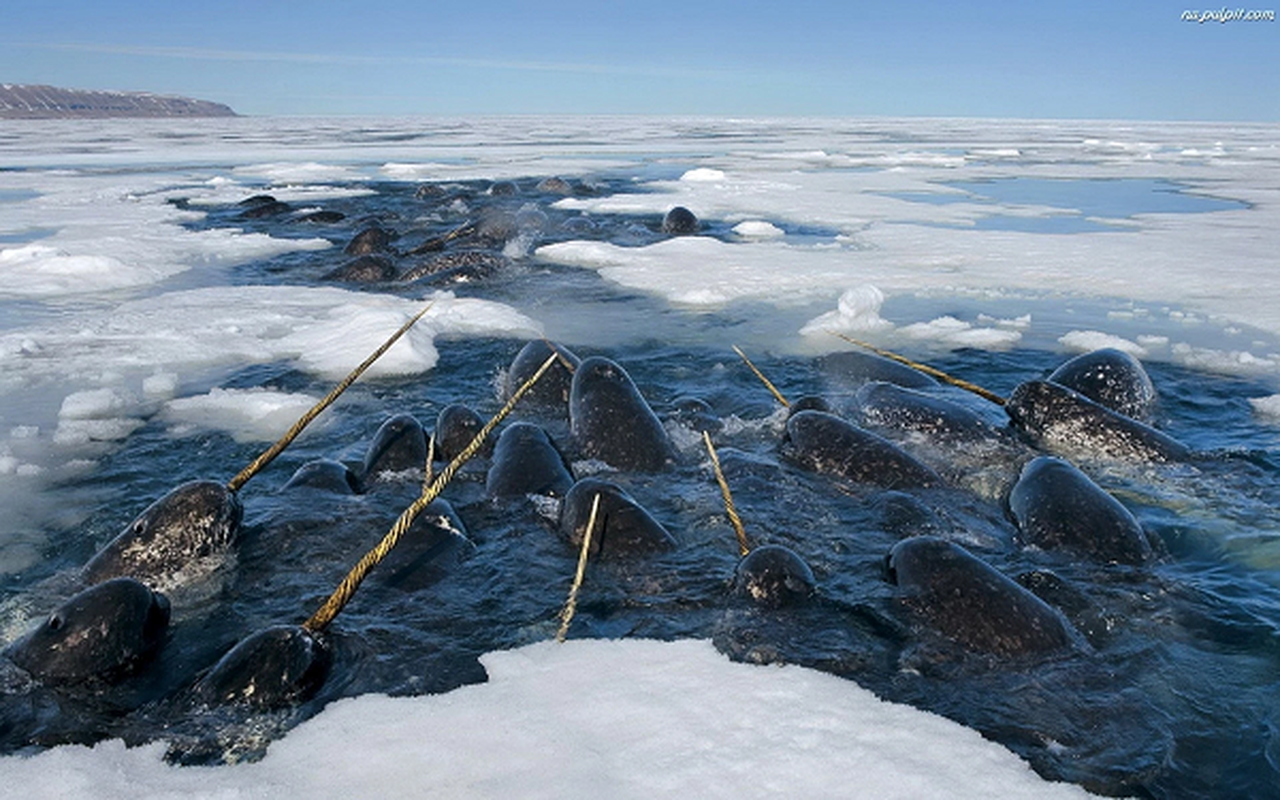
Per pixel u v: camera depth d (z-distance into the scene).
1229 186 30.50
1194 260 15.09
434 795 3.07
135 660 4.08
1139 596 4.68
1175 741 3.51
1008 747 3.43
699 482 6.30
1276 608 4.58
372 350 9.28
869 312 11.00
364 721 3.55
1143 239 17.61
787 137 76.31
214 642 4.32
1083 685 3.88
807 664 3.99
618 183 31.48
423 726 3.50
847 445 6.50
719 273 14.20
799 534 5.45
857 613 4.45
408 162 42.62
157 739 3.55
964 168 39.53
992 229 19.58
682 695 3.69
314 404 7.90
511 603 4.61
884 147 58.78
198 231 19.42
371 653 4.12
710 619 4.42
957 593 4.38
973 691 3.81
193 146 58.97
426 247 16.70
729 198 26.02
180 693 3.87
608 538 5.18
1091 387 7.72
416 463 6.43
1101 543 5.17
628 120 165.00
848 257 15.74
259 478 6.31
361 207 24.20
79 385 8.45
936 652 4.10
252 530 5.39
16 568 5.07
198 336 10.15
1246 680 3.94
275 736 3.54
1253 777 3.31
